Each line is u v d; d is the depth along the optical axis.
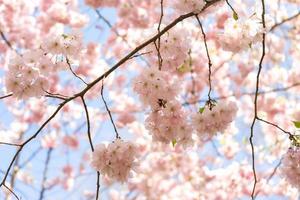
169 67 3.79
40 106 8.16
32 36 7.79
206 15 4.06
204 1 3.70
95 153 3.35
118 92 8.79
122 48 8.25
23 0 7.76
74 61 3.59
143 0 8.14
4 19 7.71
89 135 3.36
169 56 3.77
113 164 3.36
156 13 8.12
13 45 7.72
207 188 8.52
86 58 7.87
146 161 8.77
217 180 8.26
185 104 6.82
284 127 8.19
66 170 9.10
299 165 3.77
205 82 8.09
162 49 3.74
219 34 4.01
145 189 9.06
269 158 7.46
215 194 8.18
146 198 9.11
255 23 3.89
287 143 8.08
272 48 8.55
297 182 3.78
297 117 7.95
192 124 3.57
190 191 8.66
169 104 3.53
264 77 8.64
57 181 9.06
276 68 8.61
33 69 3.47
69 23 7.96
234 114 3.55
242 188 7.80
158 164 8.79
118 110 8.77
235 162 7.87
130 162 3.37
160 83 3.46
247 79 8.62
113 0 7.93
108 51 8.35
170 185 9.08
